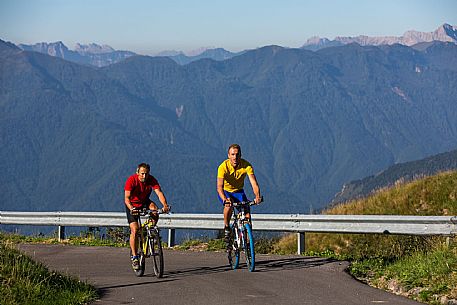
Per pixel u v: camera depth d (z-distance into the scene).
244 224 12.02
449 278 10.12
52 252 15.66
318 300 9.26
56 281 10.19
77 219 18.66
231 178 12.03
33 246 16.89
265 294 9.76
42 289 9.45
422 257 11.73
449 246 12.23
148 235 11.75
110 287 10.69
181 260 13.86
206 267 12.75
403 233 14.19
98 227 18.92
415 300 9.54
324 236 18.70
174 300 9.43
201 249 16.14
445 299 9.33
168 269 12.62
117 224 18.06
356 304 8.99
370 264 12.70
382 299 9.32
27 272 9.93
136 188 11.85
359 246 17.61
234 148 11.82
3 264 10.12
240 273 11.85
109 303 9.29
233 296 9.64
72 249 16.20
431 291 9.73
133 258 11.81
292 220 15.27
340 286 10.38
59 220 18.91
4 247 11.16
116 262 13.93
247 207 12.13
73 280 10.48
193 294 9.88
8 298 8.83
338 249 17.91
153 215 11.75
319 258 13.64
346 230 14.69
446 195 19.95
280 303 9.08
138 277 11.77
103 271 12.62
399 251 14.76
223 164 11.93
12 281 9.50
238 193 12.19
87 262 13.95
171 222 16.92
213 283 10.83
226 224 12.34
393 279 11.05
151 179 11.93
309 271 11.92
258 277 11.35
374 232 14.42
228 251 12.45
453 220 13.73
